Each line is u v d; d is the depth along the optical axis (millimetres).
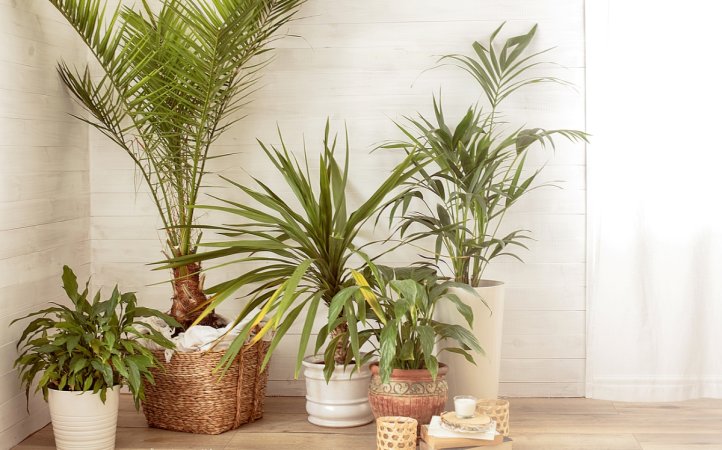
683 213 3275
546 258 3391
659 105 3252
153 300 3498
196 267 3113
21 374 2879
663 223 3283
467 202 2846
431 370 2686
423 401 2797
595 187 3330
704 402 3314
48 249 3096
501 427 2750
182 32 3018
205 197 3451
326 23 3385
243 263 3467
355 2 3375
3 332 2781
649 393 3336
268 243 2855
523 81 3352
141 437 2943
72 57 3297
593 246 3354
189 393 2936
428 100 3385
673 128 3254
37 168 3008
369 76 3395
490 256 3123
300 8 3383
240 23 2877
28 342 2721
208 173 3410
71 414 2693
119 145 3365
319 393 3025
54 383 2748
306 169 3432
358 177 3424
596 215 3338
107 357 2656
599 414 3168
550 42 3328
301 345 2643
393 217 3359
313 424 3082
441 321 3102
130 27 3238
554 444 2818
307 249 2922
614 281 3312
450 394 3111
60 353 2697
